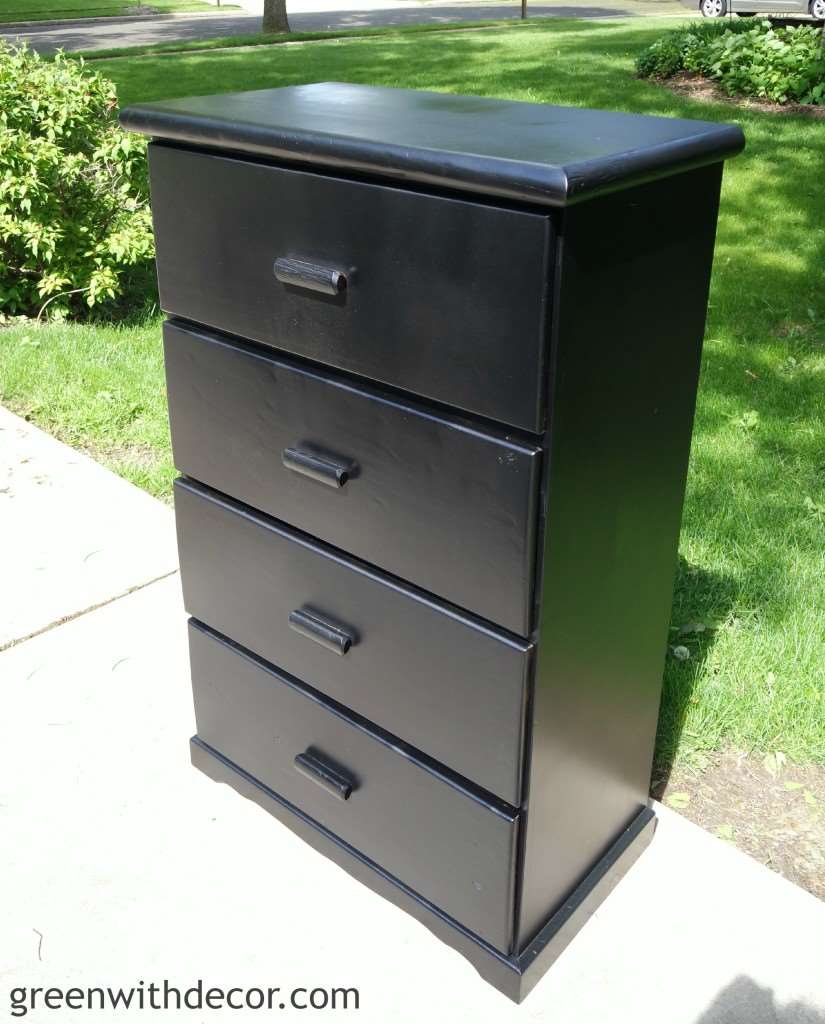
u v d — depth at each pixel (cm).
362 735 169
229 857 192
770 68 742
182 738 221
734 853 192
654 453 148
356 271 132
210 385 163
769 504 300
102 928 178
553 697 146
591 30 1280
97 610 264
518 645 137
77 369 398
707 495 305
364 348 137
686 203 132
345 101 159
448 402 130
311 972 171
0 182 421
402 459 139
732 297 454
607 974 170
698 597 259
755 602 259
